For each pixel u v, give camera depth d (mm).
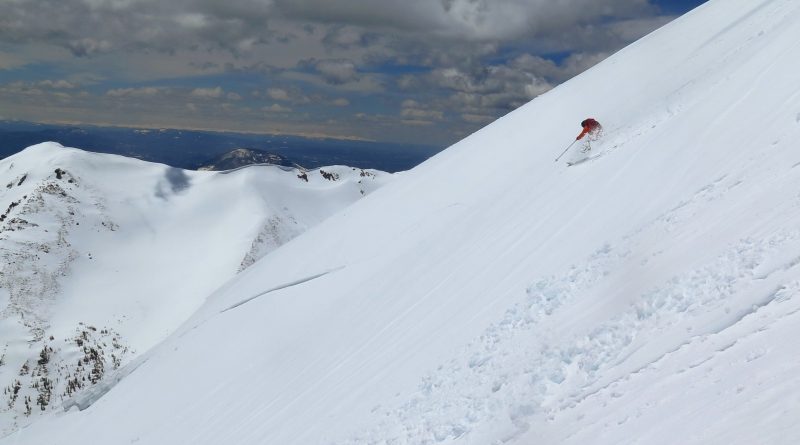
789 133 12086
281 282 39844
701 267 9406
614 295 11062
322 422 16453
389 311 23672
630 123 25922
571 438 7379
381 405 14625
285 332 31188
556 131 33906
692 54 32562
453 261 24078
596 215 17188
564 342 10664
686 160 15805
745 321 7199
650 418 6531
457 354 14234
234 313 39938
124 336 198500
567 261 15062
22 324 188125
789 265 7656
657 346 8258
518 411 9500
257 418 21422
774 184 10414
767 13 28188
